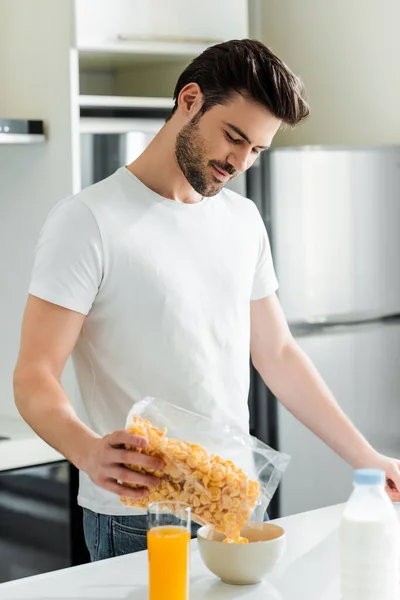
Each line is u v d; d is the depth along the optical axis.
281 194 3.39
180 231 1.97
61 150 3.09
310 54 4.05
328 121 4.03
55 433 1.65
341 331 3.52
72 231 1.87
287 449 3.46
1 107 3.34
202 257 1.99
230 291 2.02
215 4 3.36
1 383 3.40
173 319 1.92
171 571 1.40
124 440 1.48
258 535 1.63
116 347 1.92
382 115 3.81
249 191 3.42
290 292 3.42
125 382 1.93
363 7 3.82
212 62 1.87
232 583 1.58
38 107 3.18
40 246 1.90
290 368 2.14
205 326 1.97
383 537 1.44
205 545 1.57
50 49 3.10
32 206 3.22
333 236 3.48
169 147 1.96
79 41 3.03
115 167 3.15
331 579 1.60
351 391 3.56
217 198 2.07
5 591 1.56
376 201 3.56
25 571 2.99
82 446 1.59
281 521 1.91
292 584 1.58
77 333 1.87
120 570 1.65
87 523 2.01
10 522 2.95
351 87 3.92
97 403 1.95
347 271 3.52
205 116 1.87
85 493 2.00
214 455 1.55
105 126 3.12
